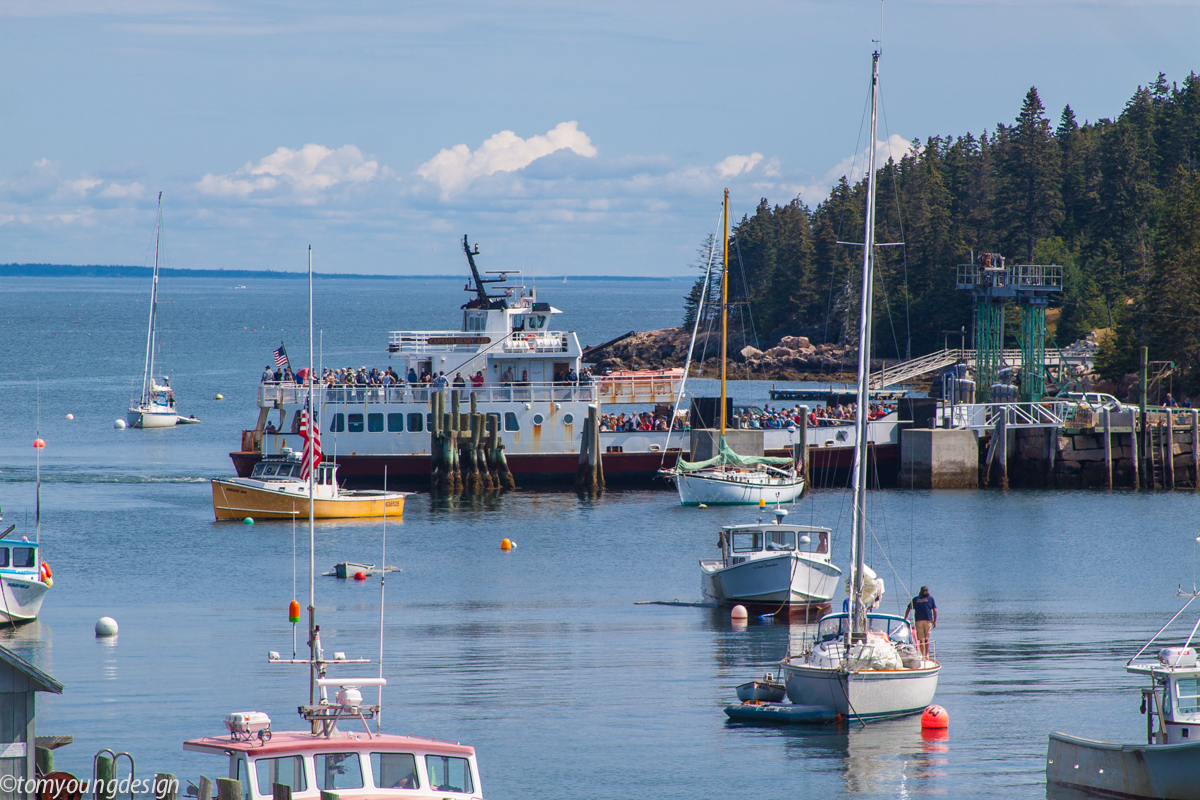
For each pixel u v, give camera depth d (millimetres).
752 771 98812
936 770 99062
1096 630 152625
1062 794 93875
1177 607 167625
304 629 151750
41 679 70500
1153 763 88688
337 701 77062
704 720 112375
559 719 112562
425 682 125438
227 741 73562
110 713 112938
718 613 163750
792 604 162000
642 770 98500
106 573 187875
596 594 175875
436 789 73625
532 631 151500
